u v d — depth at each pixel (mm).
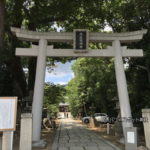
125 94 10867
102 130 19328
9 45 16781
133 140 7551
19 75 15766
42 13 14039
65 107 76375
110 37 11539
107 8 16172
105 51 11453
